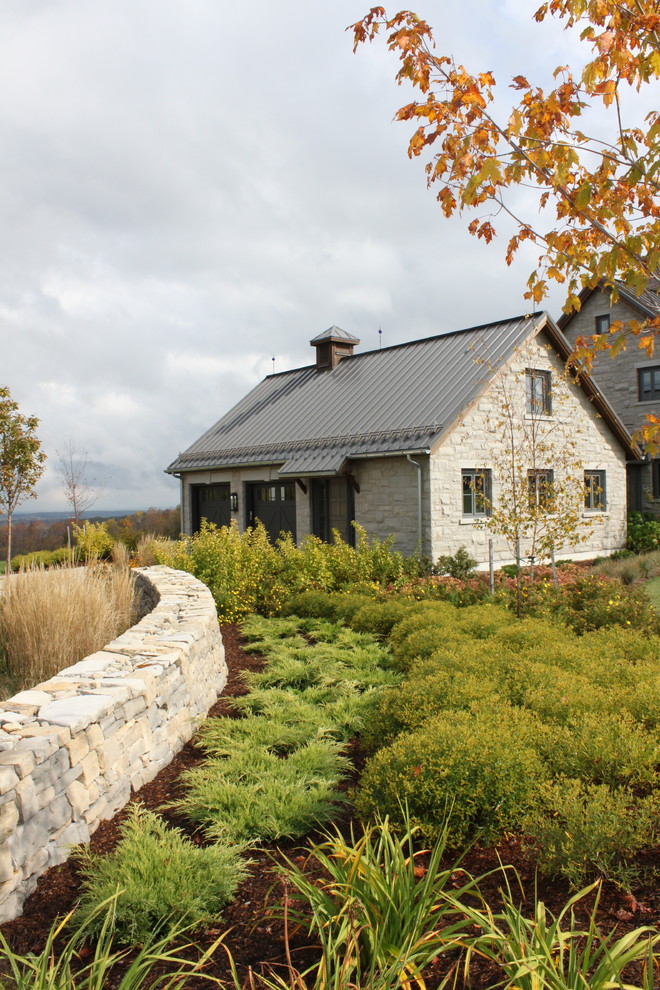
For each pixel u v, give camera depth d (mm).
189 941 2865
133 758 4324
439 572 14156
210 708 6152
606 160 3686
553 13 3787
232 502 21219
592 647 6309
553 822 3217
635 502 24125
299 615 10219
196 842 3670
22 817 3154
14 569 18203
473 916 2363
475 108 3871
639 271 3506
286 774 4270
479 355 17297
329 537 18500
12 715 3762
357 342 23047
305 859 3414
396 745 3838
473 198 3855
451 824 3410
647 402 24484
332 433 18156
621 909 2820
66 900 3141
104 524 21797
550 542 9594
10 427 19984
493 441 16688
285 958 2697
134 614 10219
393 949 2344
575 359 4199
